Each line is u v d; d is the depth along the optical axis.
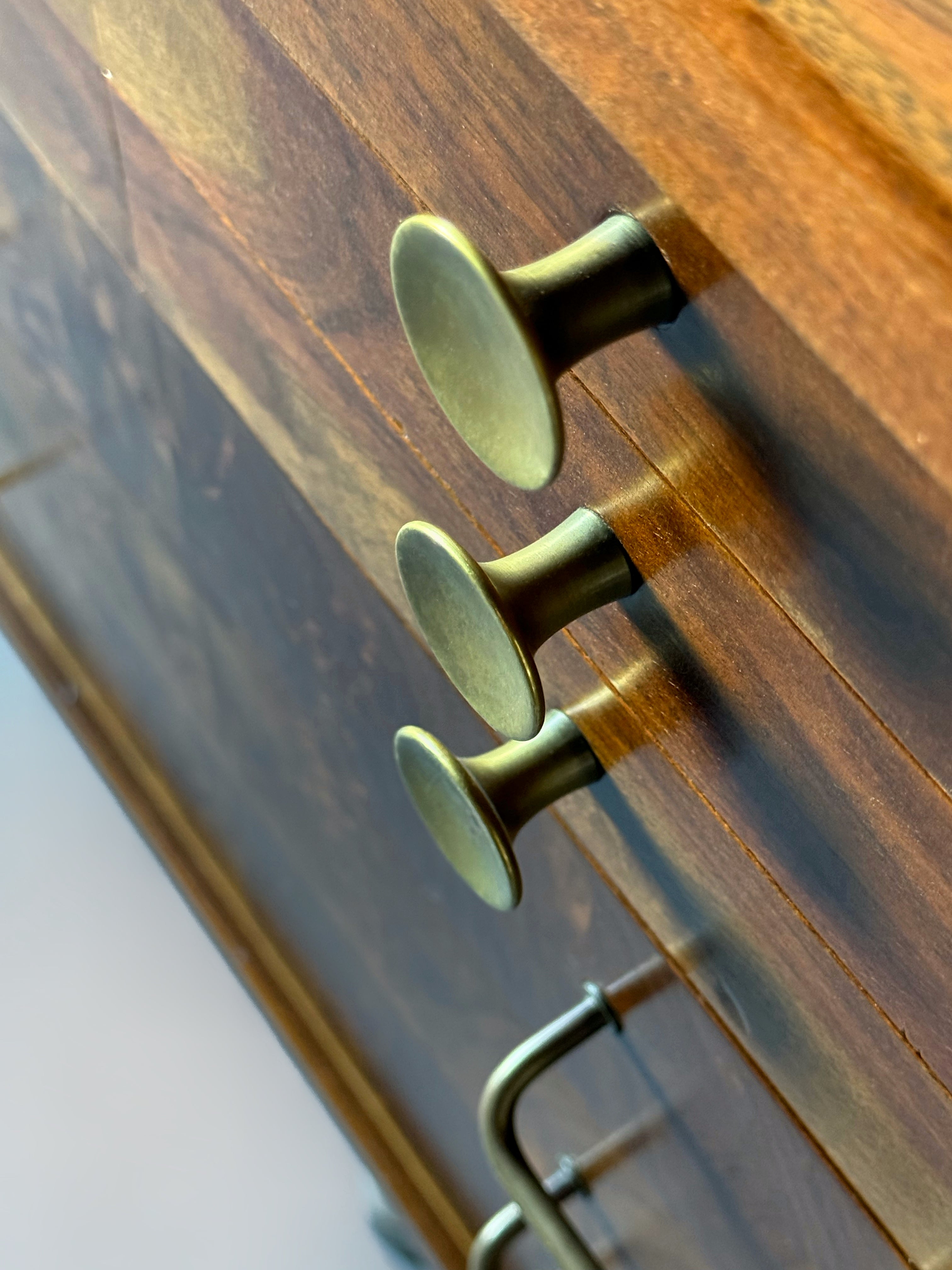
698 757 0.30
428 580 0.29
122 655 0.70
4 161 0.44
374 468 0.36
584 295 0.25
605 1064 0.40
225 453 0.43
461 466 0.33
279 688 0.51
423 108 0.28
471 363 0.26
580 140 0.26
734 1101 0.35
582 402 0.28
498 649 0.29
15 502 0.70
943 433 0.23
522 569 0.29
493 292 0.25
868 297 0.23
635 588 0.30
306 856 0.60
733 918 0.32
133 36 0.35
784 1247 0.37
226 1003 0.74
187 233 0.38
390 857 0.50
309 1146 0.70
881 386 0.23
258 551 0.45
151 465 0.49
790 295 0.24
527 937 0.42
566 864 0.37
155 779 0.74
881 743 0.26
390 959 0.56
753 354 0.25
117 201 0.40
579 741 0.34
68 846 0.78
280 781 0.58
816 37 0.23
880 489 0.24
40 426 0.59
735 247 0.24
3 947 0.76
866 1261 0.34
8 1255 0.68
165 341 0.42
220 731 0.62
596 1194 0.45
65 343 0.50
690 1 0.24
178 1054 0.73
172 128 0.36
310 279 0.34
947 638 0.24
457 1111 0.57
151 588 0.59
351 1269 0.67
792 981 0.31
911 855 0.27
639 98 0.25
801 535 0.26
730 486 0.26
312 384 0.36
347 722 0.46
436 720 0.41
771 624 0.27
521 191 0.27
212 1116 0.71
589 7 0.25
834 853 0.28
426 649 0.39
